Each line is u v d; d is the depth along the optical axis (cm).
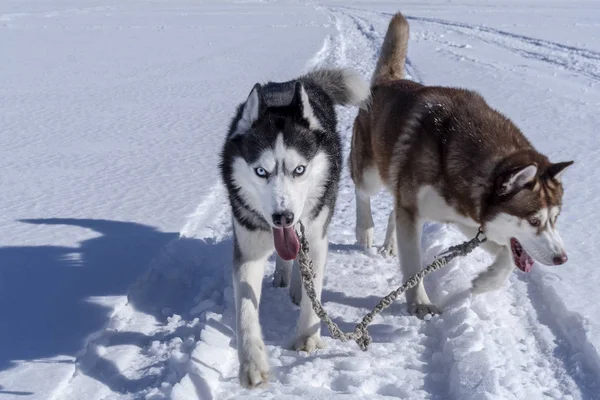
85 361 179
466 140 197
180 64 674
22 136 388
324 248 189
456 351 174
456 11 1380
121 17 1213
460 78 564
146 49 786
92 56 726
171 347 184
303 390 167
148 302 210
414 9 1463
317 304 180
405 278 208
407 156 208
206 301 204
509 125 202
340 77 227
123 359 180
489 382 162
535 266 218
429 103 210
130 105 480
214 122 424
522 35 891
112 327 193
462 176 195
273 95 205
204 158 342
